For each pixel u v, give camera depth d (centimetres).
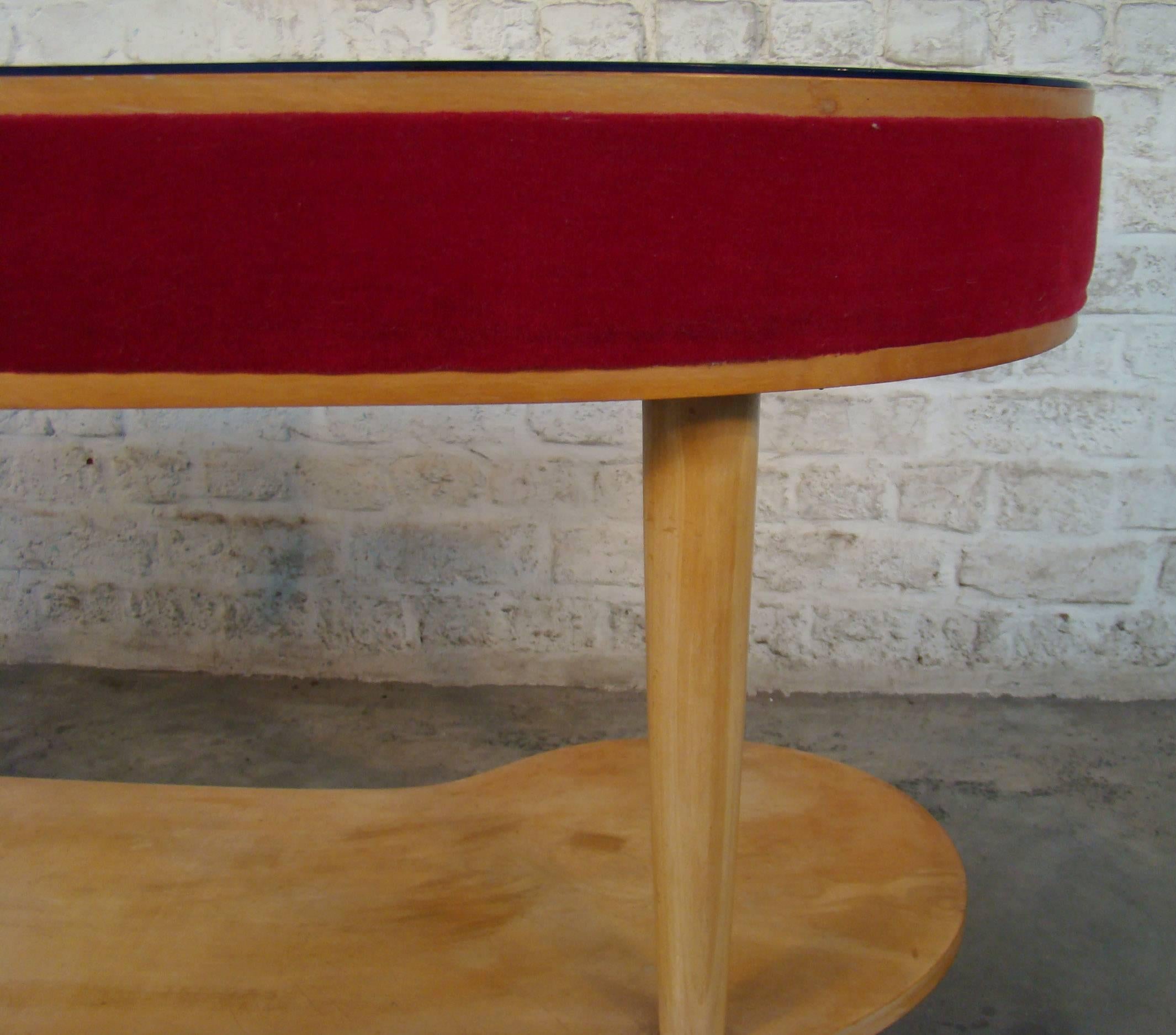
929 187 56
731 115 51
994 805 167
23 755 184
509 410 195
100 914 103
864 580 200
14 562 214
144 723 195
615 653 207
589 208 50
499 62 49
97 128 49
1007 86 59
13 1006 91
